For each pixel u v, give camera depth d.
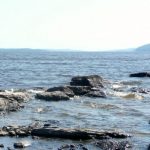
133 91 49.56
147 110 35.31
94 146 22.41
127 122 29.41
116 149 21.69
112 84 56.38
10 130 25.03
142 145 22.61
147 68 110.44
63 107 36.41
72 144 22.72
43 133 24.47
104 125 28.19
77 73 86.38
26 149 21.66
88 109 35.56
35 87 53.09
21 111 33.88
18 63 137.25
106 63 145.88
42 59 185.00
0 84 58.12
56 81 64.69
